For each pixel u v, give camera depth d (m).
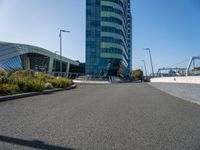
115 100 14.88
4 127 7.11
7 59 63.38
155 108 11.36
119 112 10.05
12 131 6.63
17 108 10.95
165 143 5.68
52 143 5.57
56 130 6.81
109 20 101.12
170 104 13.01
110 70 101.25
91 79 72.69
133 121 8.20
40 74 32.47
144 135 6.38
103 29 100.31
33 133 6.44
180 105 12.60
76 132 6.61
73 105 12.23
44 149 5.15
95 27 100.12
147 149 5.24
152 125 7.60
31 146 5.34
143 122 8.05
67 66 103.69
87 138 6.02
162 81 64.44
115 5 102.69
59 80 29.28
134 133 6.58
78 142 5.68
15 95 15.38
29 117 8.73
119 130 6.90
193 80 42.19
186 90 24.86
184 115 9.45
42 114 9.40
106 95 18.67
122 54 109.00
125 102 13.80
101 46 99.88
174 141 5.85
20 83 18.81
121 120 8.35
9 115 9.11
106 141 5.79
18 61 68.25
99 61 99.75
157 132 6.71
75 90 25.50
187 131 6.86
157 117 8.98
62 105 12.19
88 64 99.19
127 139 5.98
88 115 9.27
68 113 9.69
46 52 82.94
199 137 6.23
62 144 5.51
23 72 30.92
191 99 15.66
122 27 108.25
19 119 8.35
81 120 8.28
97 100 14.80
